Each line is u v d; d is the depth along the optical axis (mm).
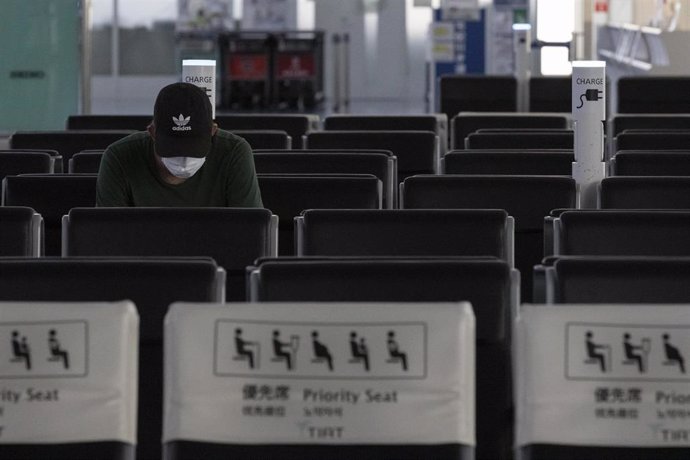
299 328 4602
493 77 25719
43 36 26125
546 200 9336
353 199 9281
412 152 14266
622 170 11781
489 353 5344
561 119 17969
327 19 44250
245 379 4602
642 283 5406
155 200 8656
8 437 4562
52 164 11797
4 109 26188
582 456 4594
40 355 4566
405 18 44188
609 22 37312
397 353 4590
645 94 24516
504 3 38750
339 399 4594
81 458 4582
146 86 44219
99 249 7312
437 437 4590
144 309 5324
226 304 4621
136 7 44062
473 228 7371
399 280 5309
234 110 40250
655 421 4582
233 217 7348
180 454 4598
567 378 4594
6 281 5316
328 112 40094
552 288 5469
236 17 44250
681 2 30312
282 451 4605
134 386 4629
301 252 7367
